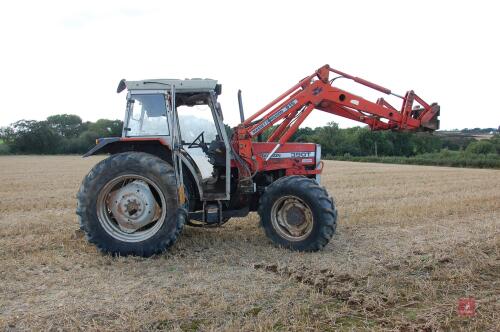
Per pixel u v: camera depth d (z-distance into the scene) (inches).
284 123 253.0
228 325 129.7
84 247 219.3
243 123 236.5
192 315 136.6
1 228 271.3
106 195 207.6
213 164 226.2
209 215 216.4
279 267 185.3
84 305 144.2
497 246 223.0
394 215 310.2
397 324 132.8
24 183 594.6
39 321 132.7
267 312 139.3
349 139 1729.8
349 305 147.6
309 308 144.1
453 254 206.8
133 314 136.2
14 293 156.6
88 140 2167.8
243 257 202.1
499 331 128.5
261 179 247.9
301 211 216.2
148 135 216.7
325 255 206.1
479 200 389.4
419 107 262.7
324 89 247.4
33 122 2122.3
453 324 133.4
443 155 1558.8
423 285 163.8
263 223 221.1
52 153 2121.1
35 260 194.9
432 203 370.6
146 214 205.5
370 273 178.5
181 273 178.7
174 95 209.2
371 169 904.9
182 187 205.0
